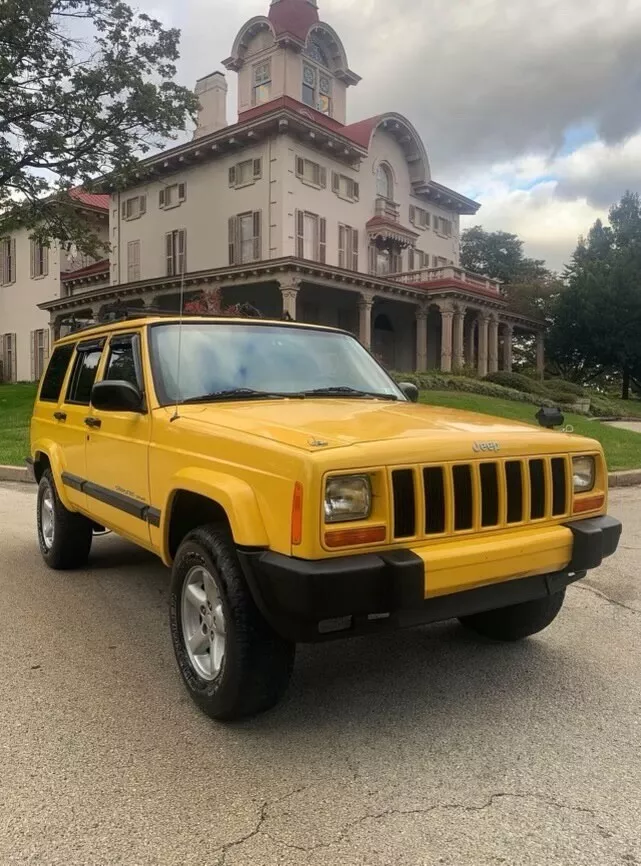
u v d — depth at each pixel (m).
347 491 2.81
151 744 3.06
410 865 2.28
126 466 4.20
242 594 3.06
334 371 4.62
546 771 2.85
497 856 2.33
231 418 3.46
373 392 4.59
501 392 24.19
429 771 2.85
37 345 36.19
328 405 3.87
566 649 4.18
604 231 48.34
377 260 30.69
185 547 3.42
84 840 2.41
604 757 2.96
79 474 5.09
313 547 2.73
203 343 4.32
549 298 43.78
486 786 2.74
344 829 2.47
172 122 22.47
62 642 4.25
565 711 3.38
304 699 3.51
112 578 5.60
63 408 5.53
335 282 25.95
